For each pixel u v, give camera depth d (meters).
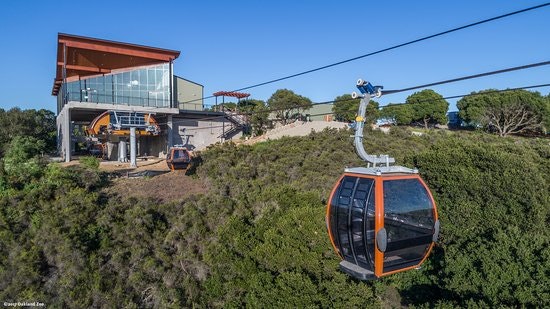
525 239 11.98
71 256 17.14
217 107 51.78
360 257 8.34
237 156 28.59
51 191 21.05
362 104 8.85
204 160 28.05
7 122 52.91
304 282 13.18
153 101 39.88
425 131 41.03
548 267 10.27
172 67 40.75
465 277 11.97
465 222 15.32
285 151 28.86
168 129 40.72
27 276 16.77
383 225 7.57
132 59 38.91
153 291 16.67
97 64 38.66
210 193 22.17
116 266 17.25
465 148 17.52
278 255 14.41
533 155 23.28
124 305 16.20
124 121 36.06
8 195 20.45
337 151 27.67
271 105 50.34
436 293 14.55
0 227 18.59
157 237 18.84
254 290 14.34
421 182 8.48
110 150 42.44
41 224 18.94
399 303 15.11
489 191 15.56
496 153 16.61
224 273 16.09
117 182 24.31
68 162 34.31
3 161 23.52
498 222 14.73
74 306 15.90
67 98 36.44
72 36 34.97
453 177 16.38
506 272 10.89
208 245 17.84
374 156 8.89
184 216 19.67
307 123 40.41
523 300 9.84
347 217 8.34
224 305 15.38
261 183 23.12
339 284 13.19
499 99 49.72
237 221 17.34
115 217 19.59
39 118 61.16
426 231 8.37
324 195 20.28
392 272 8.23
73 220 18.84
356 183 8.39
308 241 14.65
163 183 24.62
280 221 16.05
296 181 23.19
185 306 16.08
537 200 15.36
